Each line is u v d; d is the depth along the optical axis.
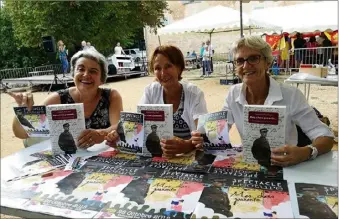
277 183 1.10
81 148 1.58
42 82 9.76
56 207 1.02
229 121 1.64
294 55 7.45
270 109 1.24
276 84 1.55
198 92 1.88
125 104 6.34
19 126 1.76
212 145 1.46
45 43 9.07
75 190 1.13
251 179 1.14
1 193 1.13
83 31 14.20
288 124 1.52
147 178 1.20
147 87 2.00
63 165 1.40
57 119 1.55
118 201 1.03
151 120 1.46
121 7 14.08
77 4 13.38
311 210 0.92
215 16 7.88
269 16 8.77
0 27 16.27
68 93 2.00
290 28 8.06
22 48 16.42
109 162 1.41
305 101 1.51
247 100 1.60
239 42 1.51
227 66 9.70
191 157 1.43
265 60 1.49
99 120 1.99
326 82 3.15
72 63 1.94
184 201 1.01
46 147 1.72
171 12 15.61
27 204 1.05
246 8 14.03
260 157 1.27
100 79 1.96
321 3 8.50
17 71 13.13
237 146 1.56
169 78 1.80
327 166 1.23
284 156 1.23
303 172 1.19
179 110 1.88
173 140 1.43
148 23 14.58
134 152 1.49
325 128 1.42
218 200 1.00
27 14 13.95
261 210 0.93
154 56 1.82
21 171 1.35
